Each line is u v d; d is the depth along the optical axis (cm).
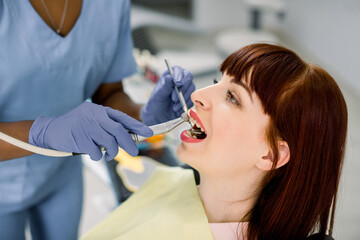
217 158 89
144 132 86
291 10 439
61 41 100
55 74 102
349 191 216
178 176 112
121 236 98
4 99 98
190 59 337
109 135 85
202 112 89
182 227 93
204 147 90
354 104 311
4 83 96
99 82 120
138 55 242
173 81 101
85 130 84
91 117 84
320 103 80
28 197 112
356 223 195
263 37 375
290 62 81
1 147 89
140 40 279
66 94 107
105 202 204
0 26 93
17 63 95
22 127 89
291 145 82
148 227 97
